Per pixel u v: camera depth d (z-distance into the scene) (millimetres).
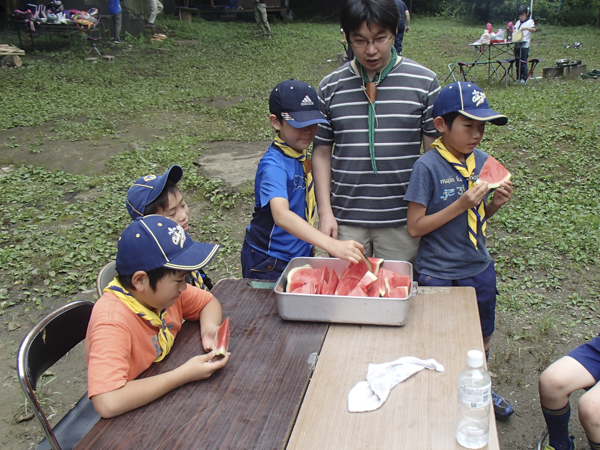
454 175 2531
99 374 1687
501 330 3801
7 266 4859
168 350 2006
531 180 6574
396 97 2744
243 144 8625
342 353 1890
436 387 1687
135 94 11805
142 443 1533
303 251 2803
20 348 1851
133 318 1859
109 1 16250
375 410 1599
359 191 2906
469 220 2525
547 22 26203
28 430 3020
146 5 18594
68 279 4633
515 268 4633
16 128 9359
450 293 2281
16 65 13531
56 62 14289
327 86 2906
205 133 9211
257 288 2447
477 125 2389
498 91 11180
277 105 2467
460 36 20203
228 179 6906
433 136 2793
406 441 1479
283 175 2484
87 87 12297
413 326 2035
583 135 7859
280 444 1494
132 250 1806
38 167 7555
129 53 15977
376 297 2027
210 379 1795
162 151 8125
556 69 12711
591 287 4277
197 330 2154
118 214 6027
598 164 6945
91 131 9188
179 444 1520
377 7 2461
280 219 2299
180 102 11359
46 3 16719
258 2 19188
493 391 3158
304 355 1892
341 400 1653
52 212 6102
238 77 13781
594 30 23078
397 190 2873
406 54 16641
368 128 2795
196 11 22469
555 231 5234
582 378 2240
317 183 3006
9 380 3426
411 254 3037
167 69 14578
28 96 11219
